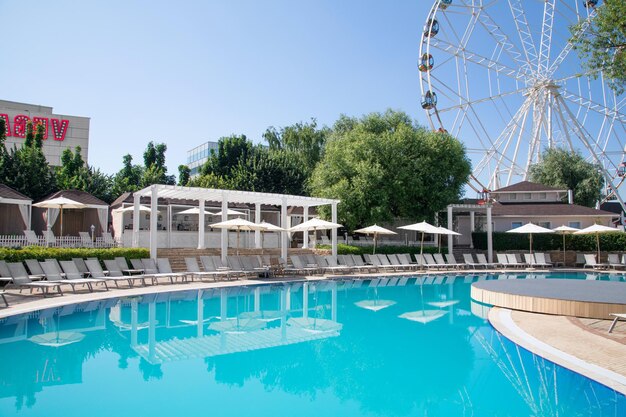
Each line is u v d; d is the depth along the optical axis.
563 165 49.84
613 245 31.73
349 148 32.38
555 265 30.23
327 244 31.36
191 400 5.85
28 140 40.59
